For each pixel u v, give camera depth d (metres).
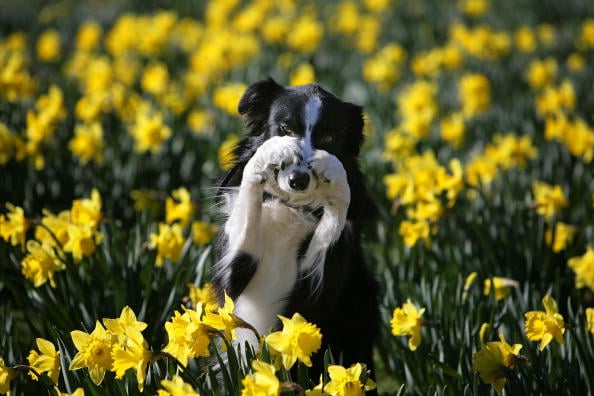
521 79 19.39
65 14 27.72
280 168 6.27
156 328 7.78
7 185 11.14
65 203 11.70
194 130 13.94
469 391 6.16
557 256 9.47
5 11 27.34
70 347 6.70
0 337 8.23
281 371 5.68
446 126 13.03
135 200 11.87
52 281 7.61
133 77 17.80
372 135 14.32
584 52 21.58
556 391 6.46
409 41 22.88
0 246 9.44
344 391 5.15
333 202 6.35
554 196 9.49
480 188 10.70
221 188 7.57
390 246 10.91
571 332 6.70
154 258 8.11
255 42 20.17
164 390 5.43
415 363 7.97
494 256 9.51
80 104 13.46
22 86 13.90
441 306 8.09
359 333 7.52
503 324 7.74
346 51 21.38
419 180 9.89
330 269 6.98
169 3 28.48
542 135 14.33
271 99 7.50
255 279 7.07
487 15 25.72
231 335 5.64
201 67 17.20
